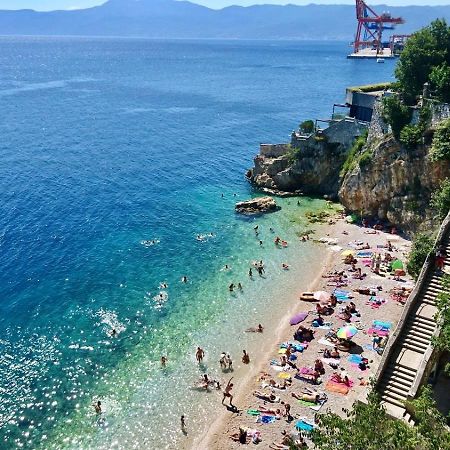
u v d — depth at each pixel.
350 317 42.94
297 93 176.50
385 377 30.58
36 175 82.56
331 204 68.81
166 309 45.12
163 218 65.31
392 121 55.25
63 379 36.34
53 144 104.19
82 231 61.03
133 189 76.50
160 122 128.88
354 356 37.91
